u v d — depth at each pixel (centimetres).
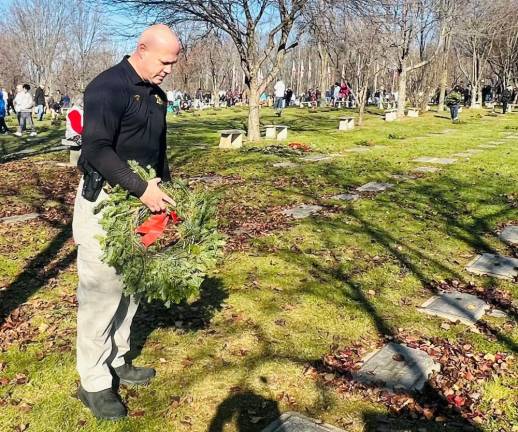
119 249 284
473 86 4169
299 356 375
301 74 6525
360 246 615
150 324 416
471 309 459
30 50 4219
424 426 304
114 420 304
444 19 2752
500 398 334
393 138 1773
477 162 1242
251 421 305
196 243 316
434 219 741
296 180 998
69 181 1002
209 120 2838
